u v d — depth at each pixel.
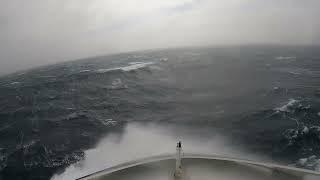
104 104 46.09
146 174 17.38
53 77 80.31
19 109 45.66
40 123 37.50
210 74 68.44
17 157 27.05
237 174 17.00
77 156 26.31
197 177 16.83
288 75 61.34
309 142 27.12
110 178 17.05
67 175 23.06
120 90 56.16
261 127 31.72
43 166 24.80
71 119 38.53
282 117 34.28
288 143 27.19
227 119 35.22
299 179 16.30
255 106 39.66
